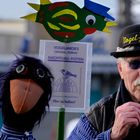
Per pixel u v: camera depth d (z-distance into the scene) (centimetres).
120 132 391
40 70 354
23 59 355
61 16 437
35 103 351
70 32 438
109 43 2450
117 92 428
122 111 390
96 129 432
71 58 441
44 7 435
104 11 437
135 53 399
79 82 441
